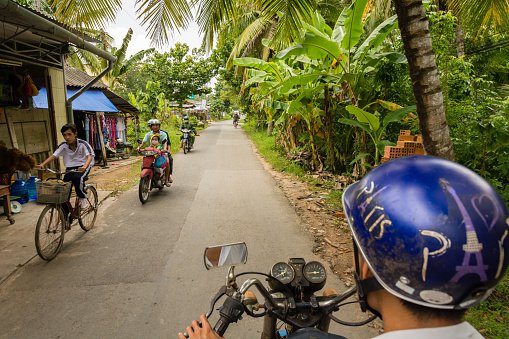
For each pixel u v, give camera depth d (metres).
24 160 6.15
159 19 4.27
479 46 9.18
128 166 12.34
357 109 6.44
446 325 0.75
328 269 4.21
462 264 0.68
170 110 33.03
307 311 1.55
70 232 5.47
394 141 7.79
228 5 4.79
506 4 5.35
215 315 3.27
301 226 5.75
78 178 5.03
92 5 4.20
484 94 6.86
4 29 6.19
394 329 0.80
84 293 3.67
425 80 3.21
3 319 3.24
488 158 4.89
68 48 8.43
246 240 5.15
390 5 8.52
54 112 8.95
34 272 4.14
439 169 0.79
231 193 8.03
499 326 2.95
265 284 3.77
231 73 25.98
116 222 5.98
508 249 0.72
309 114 9.71
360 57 7.14
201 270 4.18
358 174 8.59
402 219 0.73
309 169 10.66
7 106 7.49
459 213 0.71
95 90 13.08
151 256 4.57
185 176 10.05
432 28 5.80
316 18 7.58
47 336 3.00
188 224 5.87
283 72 9.02
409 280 0.72
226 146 18.39
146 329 3.09
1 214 6.40
